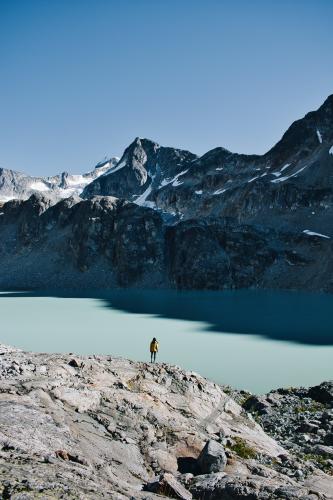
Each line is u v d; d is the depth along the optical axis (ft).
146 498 33.55
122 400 59.21
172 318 278.05
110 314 298.97
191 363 155.43
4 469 31.09
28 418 44.78
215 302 380.99
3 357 69.10
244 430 64.39
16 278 604.90
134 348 182.19
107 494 30.58
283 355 169.78
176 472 45.70
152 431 53.01
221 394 74.95
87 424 49.88
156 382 70.90
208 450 46.78
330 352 175.63
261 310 320.29
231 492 36.81
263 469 46.19
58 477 31.68
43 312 309.83
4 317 282.15
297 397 106.42
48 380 59.00
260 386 126.52
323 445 68.80
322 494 37.55
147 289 558.56
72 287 570.05
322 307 334.44
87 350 177.17
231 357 165.99
